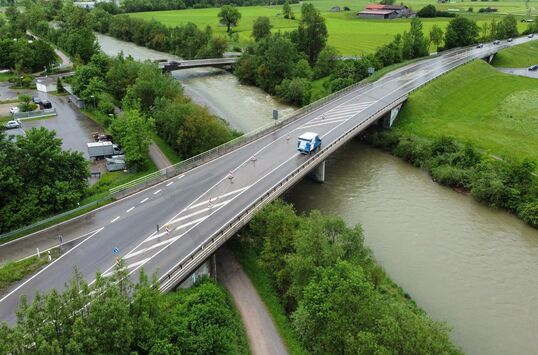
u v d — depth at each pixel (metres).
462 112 127.12
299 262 51.41
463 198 88.06
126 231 60.53
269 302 56.78
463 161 95.44
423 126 116.88
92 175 83.44
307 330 46.09
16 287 50.00
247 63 166.38
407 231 76.62
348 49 197.75
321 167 91.06
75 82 131.25
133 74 127.31
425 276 65.88
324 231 56.38
